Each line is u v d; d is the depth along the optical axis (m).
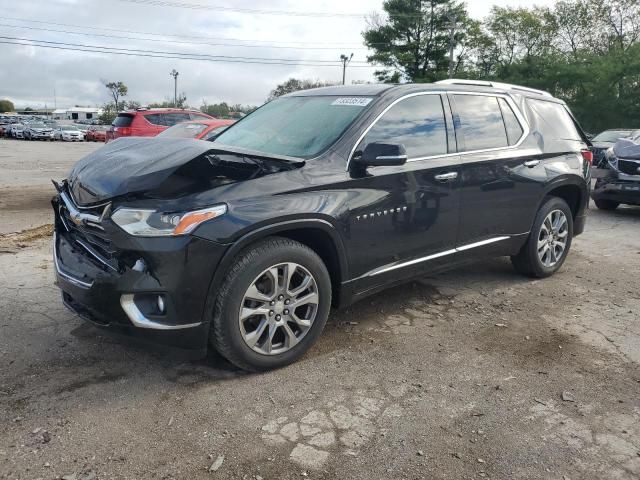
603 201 9.75
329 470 2.58
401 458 2.68
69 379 3.33
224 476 2.53
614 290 5.24
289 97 4.86
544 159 5.20
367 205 3.75
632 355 3.84
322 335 4.05
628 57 35.28
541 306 4.77
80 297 3.23
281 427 2.90
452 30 41.59
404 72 46.78
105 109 89.62
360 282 3.86
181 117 16.25
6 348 3.70
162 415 2.98
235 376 3.42
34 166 17.42
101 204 3.11
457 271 5.73
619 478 2.57
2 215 8.27
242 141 4.32
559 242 5.59
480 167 4.54
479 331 4.20
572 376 3.52
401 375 3.48
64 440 2.75
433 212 4.21
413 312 4.56
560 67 36.47
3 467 2.54
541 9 46.66
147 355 3.65
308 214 3.39
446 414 3.06
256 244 3.29
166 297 3.03
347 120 3.95
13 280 5.03
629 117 34.66
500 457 2.70
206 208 3.05
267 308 3.37
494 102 4.94
